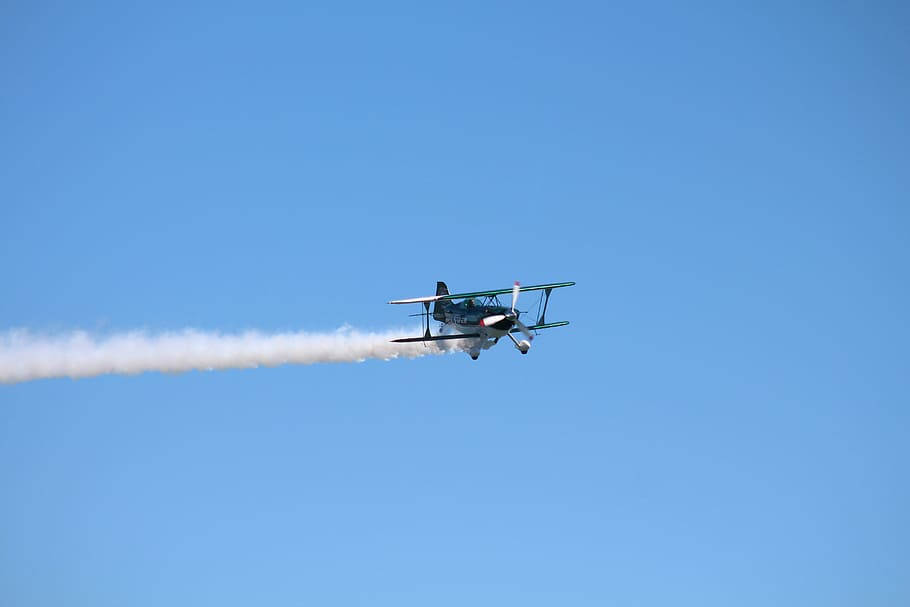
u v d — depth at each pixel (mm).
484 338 183625
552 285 184125
